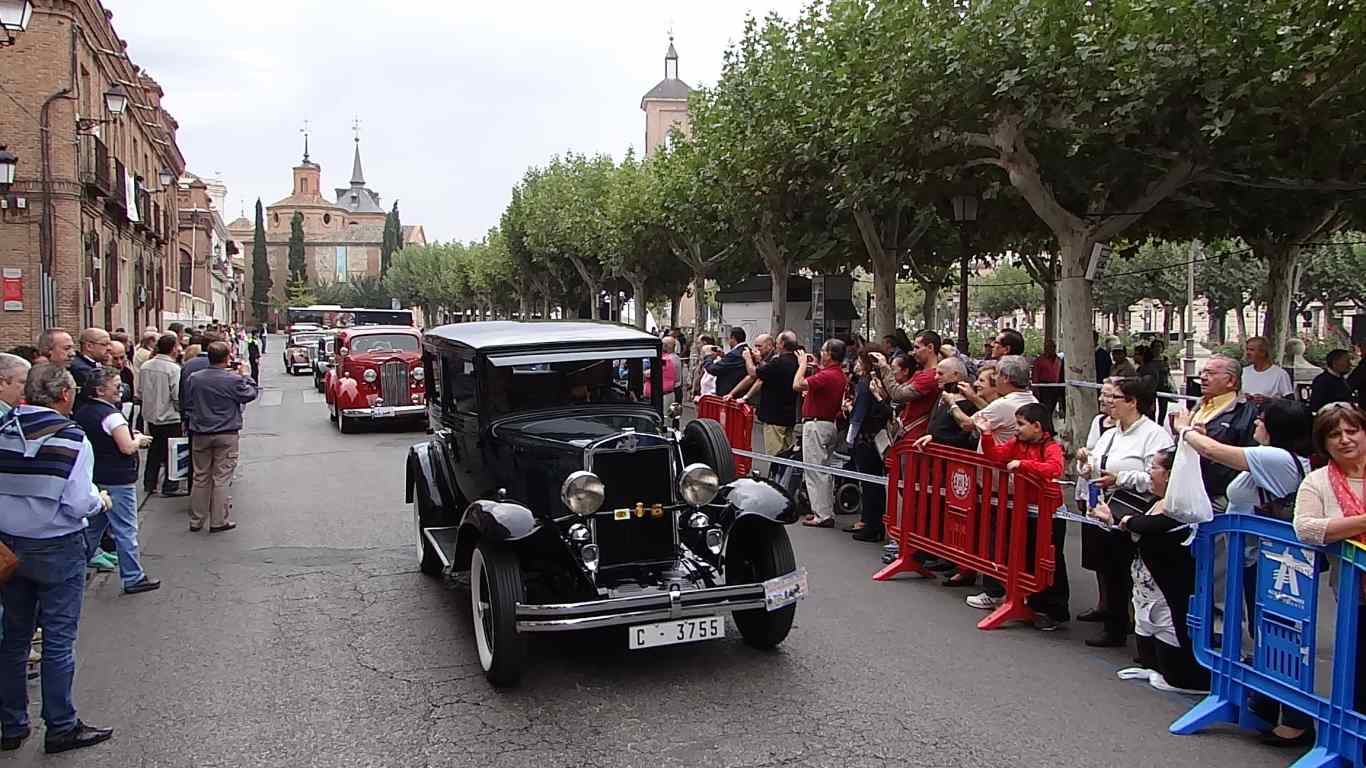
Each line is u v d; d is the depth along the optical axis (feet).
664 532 19.81
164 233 134.10
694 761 15.44
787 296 83.30
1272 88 29.96
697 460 23.49
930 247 79.56
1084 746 15.94
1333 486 14.65
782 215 61.16
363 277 397.19
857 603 23.99
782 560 19.90
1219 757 15.58
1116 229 41.93
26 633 16.14
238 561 28.45
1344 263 119.03
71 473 15.87
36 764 15.58
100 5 84.28
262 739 16.43
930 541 25.16
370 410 59.11
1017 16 34.24
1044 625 22.00
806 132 49.24
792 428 36.17
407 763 15.48
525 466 20.74
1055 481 21.17
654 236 96.32
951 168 44.04
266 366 146.82
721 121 61.41
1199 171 39.09
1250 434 19.35
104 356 31.78
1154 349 53.47
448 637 21.65
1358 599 14.23
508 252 174.09
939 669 19.45
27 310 73.97
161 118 129.80
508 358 22.22
